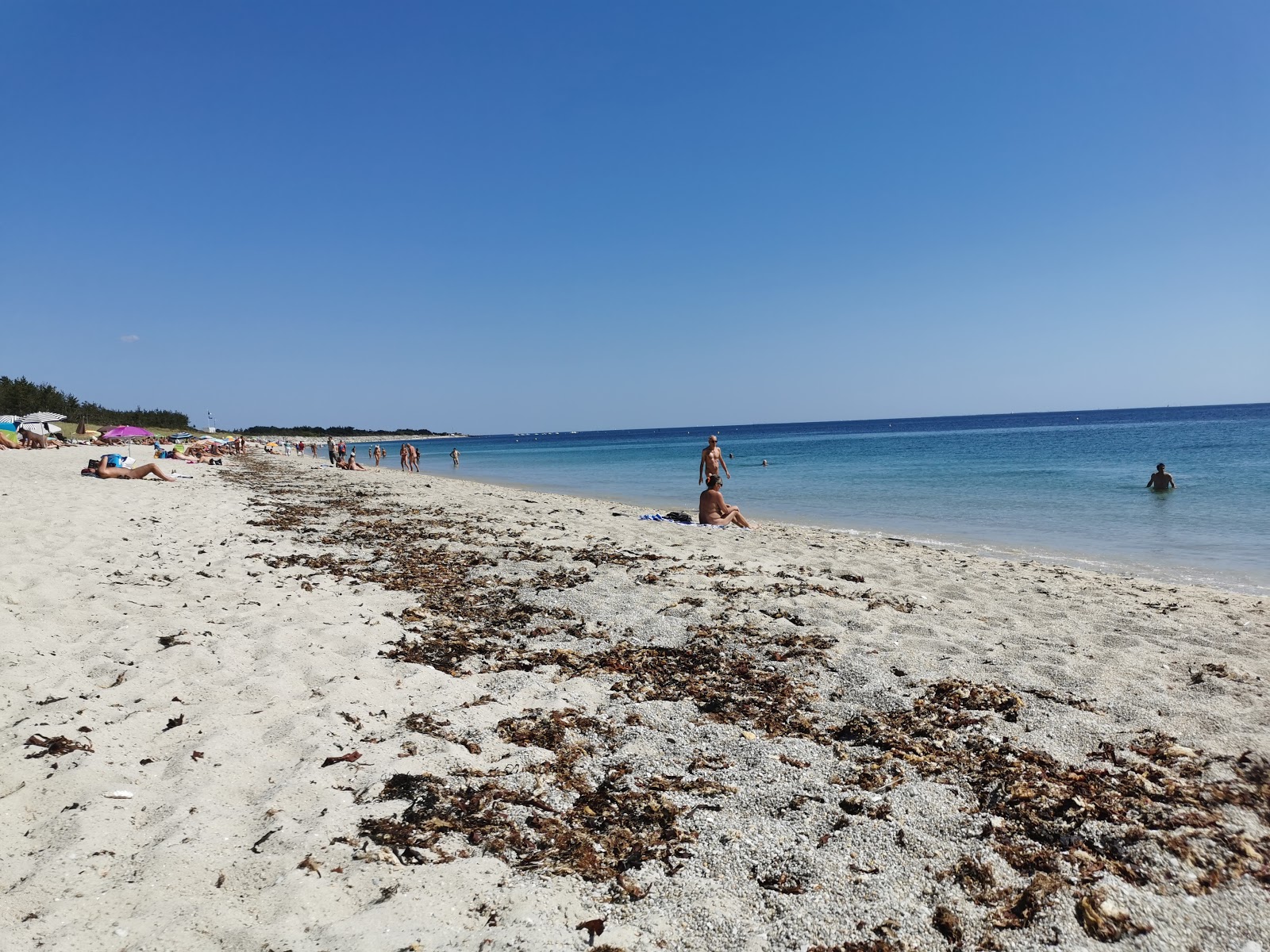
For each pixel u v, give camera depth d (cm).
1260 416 11956
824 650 639
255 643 609
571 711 495
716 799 384
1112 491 2317
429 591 847
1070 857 329
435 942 264
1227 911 293
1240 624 769
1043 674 578
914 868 324
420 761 408
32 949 242
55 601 706
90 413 7712
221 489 2164
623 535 1355
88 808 338
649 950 271
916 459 4475
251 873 300
